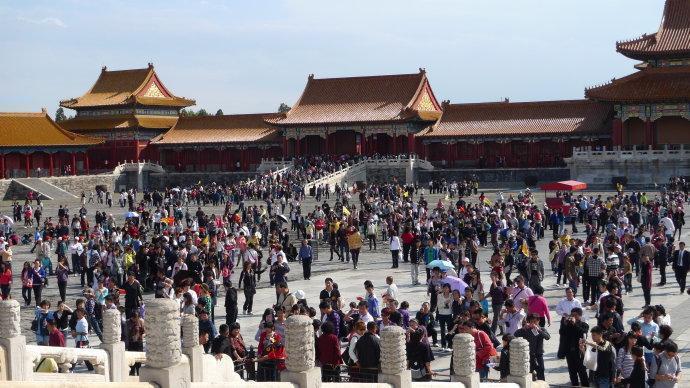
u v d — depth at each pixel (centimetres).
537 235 7806
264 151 17300
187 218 9150
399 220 8125
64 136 16838
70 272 6669
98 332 3888
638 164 13212
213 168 17662
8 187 14688
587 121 14662
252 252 5859
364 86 17238
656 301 4816
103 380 2439
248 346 4009
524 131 14775
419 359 3016
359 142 17062
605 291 3794
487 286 5444
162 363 1702
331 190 14162
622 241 5575
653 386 2781
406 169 15025
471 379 2420
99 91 19375
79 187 16025
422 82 16838
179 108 19362
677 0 14625
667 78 14100
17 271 6962
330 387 2048
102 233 7144
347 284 5778
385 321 3156
